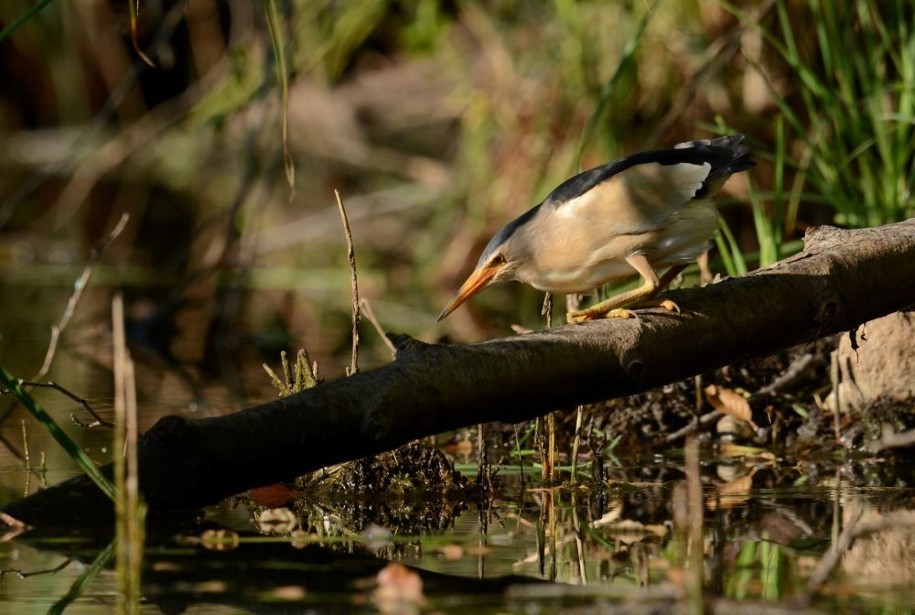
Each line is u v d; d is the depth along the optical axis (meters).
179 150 25.92
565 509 7.90
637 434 10.10
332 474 8.58
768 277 8.00
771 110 15.05
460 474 8.63
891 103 13.63
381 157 21.88
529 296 17.56
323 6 16.28
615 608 5.64
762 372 10.45
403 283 18.66
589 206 7.92
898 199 11.99
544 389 7.31
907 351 9.58
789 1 14.63
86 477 7.28
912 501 7.84
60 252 21.22
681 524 6.61
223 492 7.07
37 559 6.62
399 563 6.62
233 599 5.98
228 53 16.23
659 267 8.20
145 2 20.59
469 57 19.77
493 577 6.33
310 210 22.42
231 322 15.76
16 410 10.94
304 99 22.95
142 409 10.98
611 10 15.80
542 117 16.66
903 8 13.78
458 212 18.69
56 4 25.25
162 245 21.78
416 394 7.00
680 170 7.77
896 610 5.62
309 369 9.02
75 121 25.81
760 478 8.66
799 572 6.25
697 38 15.30
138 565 6.09
